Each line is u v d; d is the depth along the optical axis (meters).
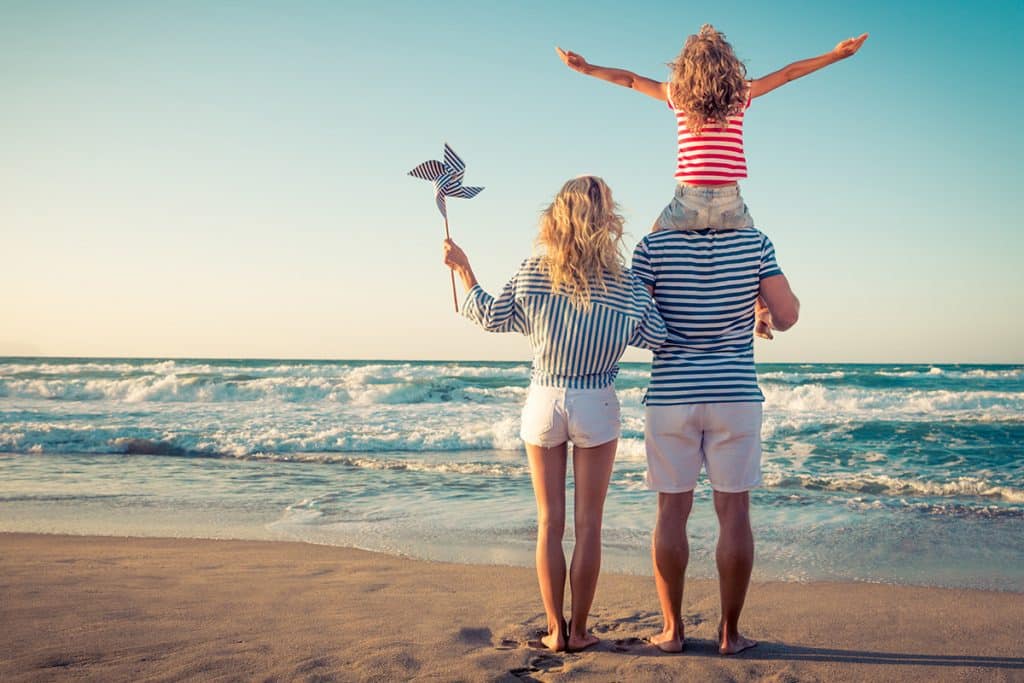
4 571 4.34
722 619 3.06
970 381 30.11
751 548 2.96
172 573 4.40
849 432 12.60
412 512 6.89
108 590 3.89
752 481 2.96
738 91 2.90
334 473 9.40
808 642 3.22
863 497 7.56
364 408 18.70
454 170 3.31
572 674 2.76
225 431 13.18
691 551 5.26
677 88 2.95
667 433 2.98
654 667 2.84
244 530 6.08
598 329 2.93
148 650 2.92
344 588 4.12
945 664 2.93
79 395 22.45
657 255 3.01
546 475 3.09
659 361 3.03
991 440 11.59
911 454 10.56
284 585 4.16
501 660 2.91
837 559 5.14
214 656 2.87
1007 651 3.10
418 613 3.61
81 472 9.38
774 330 3.13
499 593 4.07
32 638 3.04
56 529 6.08
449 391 22.06
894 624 3.53
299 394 21.64
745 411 2.92
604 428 3.01
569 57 3.23
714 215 2.96
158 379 22.92
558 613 3.09
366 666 2.80
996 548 5.45
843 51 3.04
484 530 6.09
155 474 9.24
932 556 5.21
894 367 50.81
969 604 3.94
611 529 6.09
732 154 2.97
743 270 2.94
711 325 2.95
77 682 2.57
